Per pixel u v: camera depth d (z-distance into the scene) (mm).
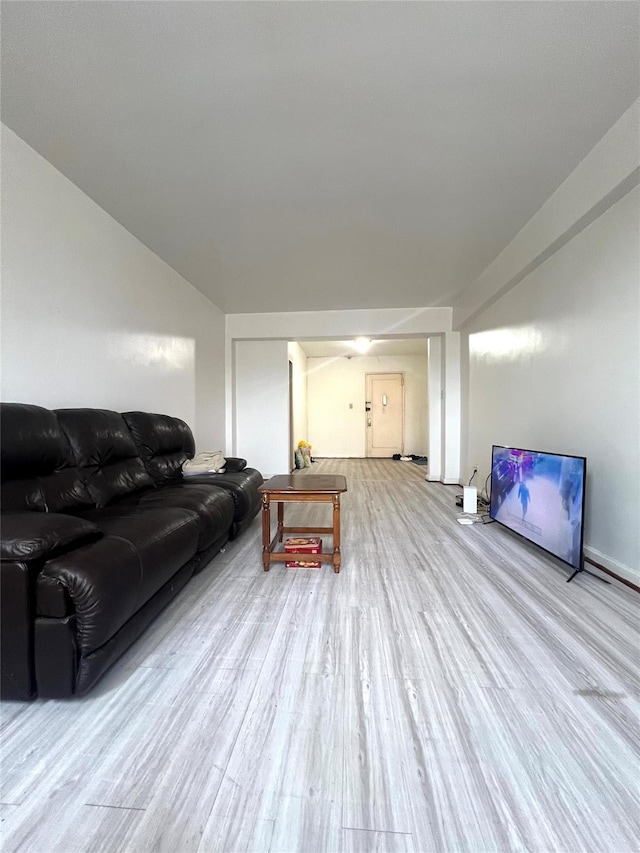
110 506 1945
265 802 841
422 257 3334
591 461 2178
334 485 2227
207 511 2002
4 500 1422
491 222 2725
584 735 1018
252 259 3369
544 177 2215
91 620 1073
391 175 2189
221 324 5027
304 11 1290
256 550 2514
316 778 897
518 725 1051
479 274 3742
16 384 1850
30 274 1927
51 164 2051
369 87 1592
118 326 2707
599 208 2012
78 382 2287
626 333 1915
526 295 2965
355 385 8688
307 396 8711
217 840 766
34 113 1703
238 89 1594
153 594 1427
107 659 1140
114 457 2191
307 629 1532
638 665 1302
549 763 936
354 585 1947
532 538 2354
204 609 1699
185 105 1675
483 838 770
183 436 3129
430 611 1671
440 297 4496
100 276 2494
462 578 2021
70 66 1478
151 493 2277
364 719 1072
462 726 1048
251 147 1950
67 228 2186
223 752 966
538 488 2301
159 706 1120
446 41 1395
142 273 3037
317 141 1910
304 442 7527
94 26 1331
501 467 2811
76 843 756
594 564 2098
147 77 1529
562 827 791
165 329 3441
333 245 3100
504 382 3404
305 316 5078
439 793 862
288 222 2715
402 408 8633
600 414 2102
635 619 1596
